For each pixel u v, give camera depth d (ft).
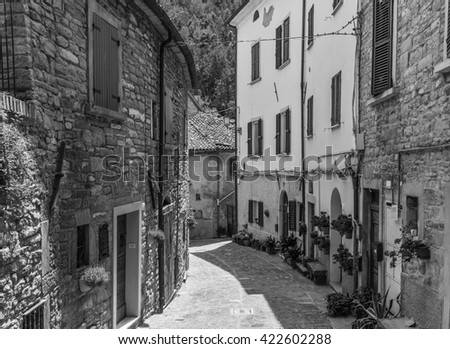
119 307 24.57
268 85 57.31
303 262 43.60
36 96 14.17
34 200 13.71
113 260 21.29
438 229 17.42
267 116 58.03
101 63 19.65
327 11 37.17
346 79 31.71
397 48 22.17
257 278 42.29
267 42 57.72
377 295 24.53
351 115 30.40
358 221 28.81
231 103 113.29
